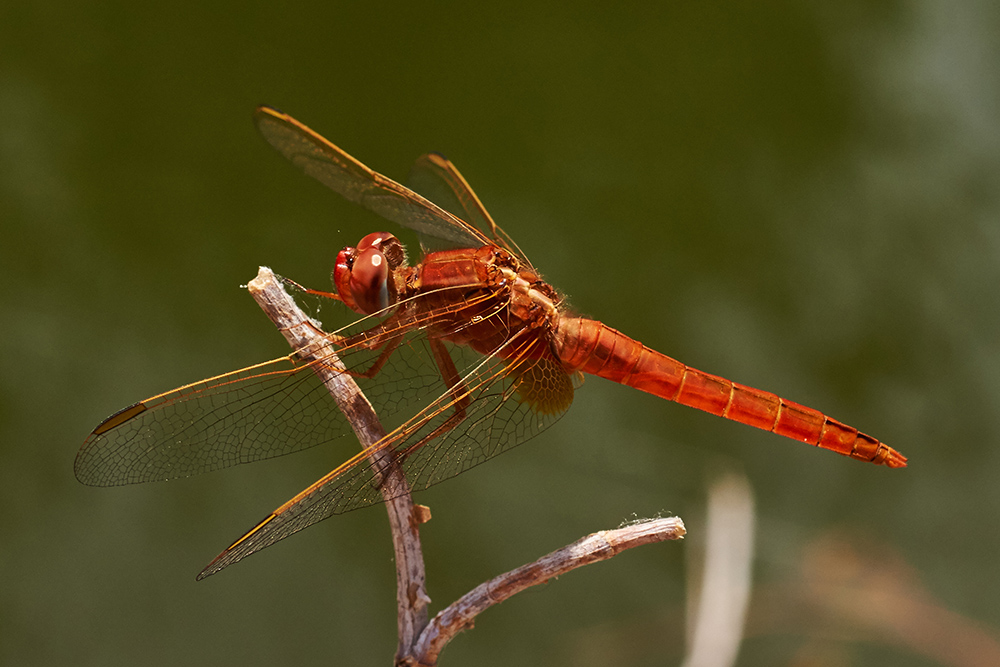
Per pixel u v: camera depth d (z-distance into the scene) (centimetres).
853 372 58
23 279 55
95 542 55
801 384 58
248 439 52
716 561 55
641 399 60
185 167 57
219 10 63
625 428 58
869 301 61
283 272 55
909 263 63
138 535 55
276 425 52
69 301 55
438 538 55
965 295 62
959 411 58
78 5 61
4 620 54
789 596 55
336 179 53
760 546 55
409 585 52
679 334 58
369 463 52
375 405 52
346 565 55
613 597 55
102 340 55
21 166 55
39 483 55
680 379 53
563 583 55
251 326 55
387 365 52
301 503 52
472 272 52
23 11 61
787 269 62
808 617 55
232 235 56
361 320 52
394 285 52
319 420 52
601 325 53
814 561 55
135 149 57
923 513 55
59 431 55
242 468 55
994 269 63
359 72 63
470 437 52
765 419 53
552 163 63
